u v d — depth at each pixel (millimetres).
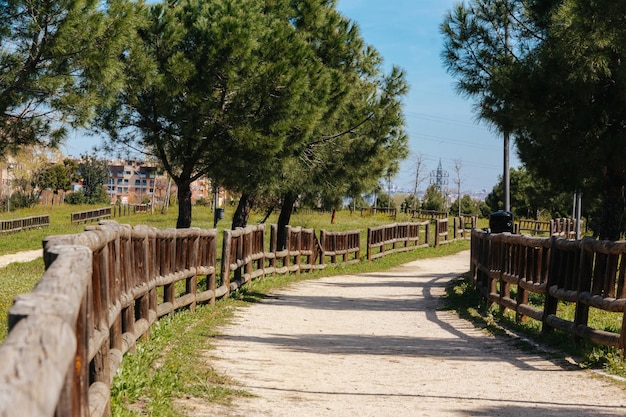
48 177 92000
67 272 3320
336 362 9156
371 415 6238
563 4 13633
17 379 1759
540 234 54125
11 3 14734
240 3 19406
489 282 15836
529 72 14336
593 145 13945
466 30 15711
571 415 6316
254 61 18531
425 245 39781
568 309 14672
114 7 15695
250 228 18969
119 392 5977
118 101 19266
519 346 10711
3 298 13703
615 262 9227
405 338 11836
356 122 23906
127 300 7547
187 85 19031
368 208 72438
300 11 22578
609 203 15680
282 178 24172
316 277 24562
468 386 7680
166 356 8219
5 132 16266
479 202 102562
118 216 67000
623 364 8484
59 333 2279
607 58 12477
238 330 11672
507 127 15188
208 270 14211
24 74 15422
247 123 19094
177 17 19812
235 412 6086
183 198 21500
